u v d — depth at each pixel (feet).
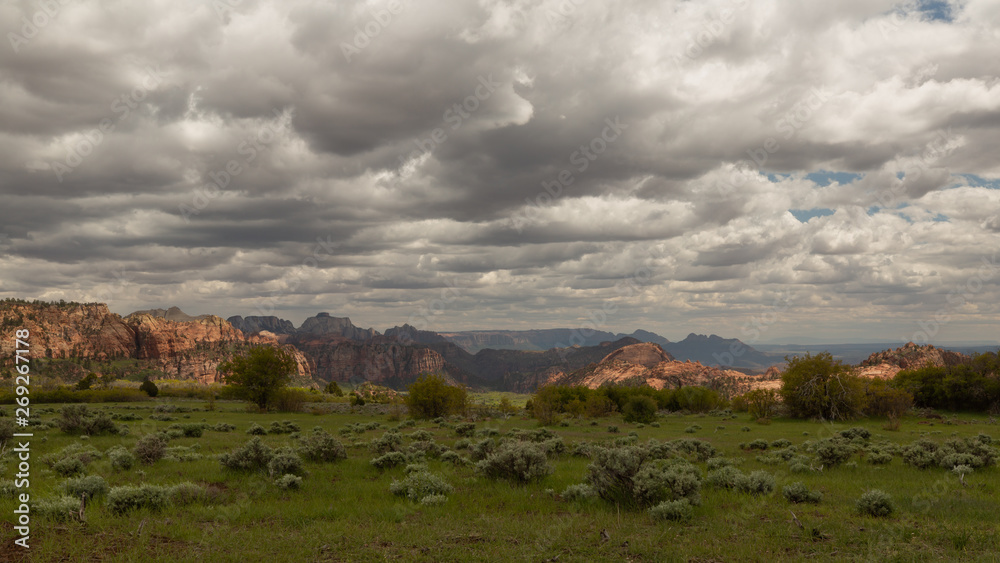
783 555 32.76
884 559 31.78
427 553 33.06
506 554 32.73
